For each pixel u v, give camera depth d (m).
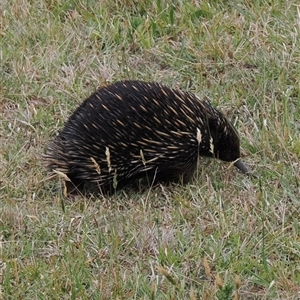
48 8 14.87
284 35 13.48
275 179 10.96
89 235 10.02
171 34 14.16
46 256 9.74
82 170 10.77
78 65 13.64
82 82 13.23
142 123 10.47
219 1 14.59
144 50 13.73
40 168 11.41
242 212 10.24
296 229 9.91
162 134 10.52
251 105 12.47
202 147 10.81
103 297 8.88
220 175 11.17
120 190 11.08
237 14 14.38
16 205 10.54
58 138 11.00
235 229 9.86
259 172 11.15
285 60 13.04
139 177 11.02
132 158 10.62
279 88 12.59
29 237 10.09
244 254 9.41
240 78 13.02
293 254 9.58
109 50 13.80
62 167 10.84
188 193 10.77
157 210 10.47
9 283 9.12
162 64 13.59
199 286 9.16
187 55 13.56
